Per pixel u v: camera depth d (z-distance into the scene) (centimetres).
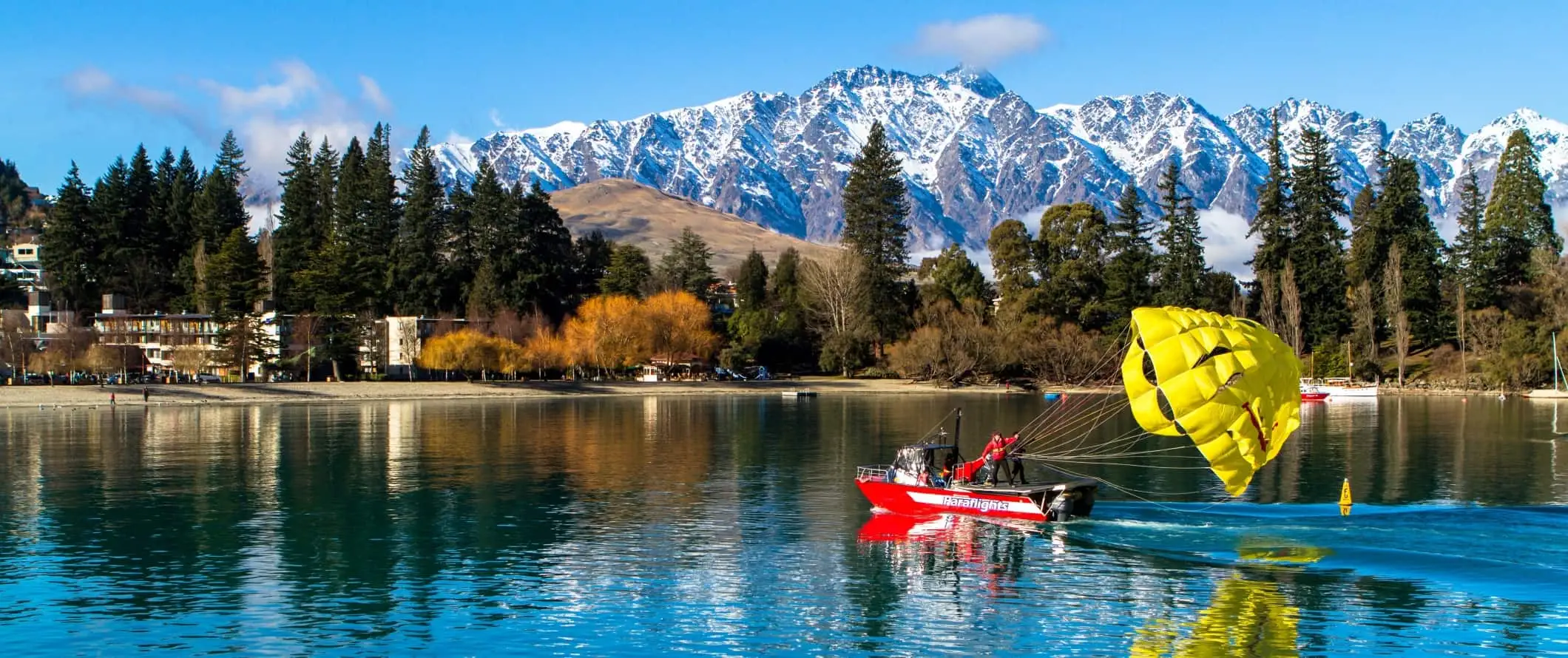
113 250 18700
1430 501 4953
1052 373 15462
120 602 3412
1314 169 16662
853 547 4088
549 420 10188
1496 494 5184
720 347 17462
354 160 19838
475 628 3162
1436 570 3644
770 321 18300
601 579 3672
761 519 4653
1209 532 4241
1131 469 6191
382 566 3847
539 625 3183
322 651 2970
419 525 4569
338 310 15275
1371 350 15312
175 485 5688
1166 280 16838
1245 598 3372
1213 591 3456
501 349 15488
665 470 6250
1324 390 13575
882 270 17812
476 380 16238
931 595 3450
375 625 3183
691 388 15500
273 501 5184
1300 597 3391
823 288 17638
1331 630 3105
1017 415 10888
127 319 16888
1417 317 15750
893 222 18275
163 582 3641
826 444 7825
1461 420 9831
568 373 16962
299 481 5803
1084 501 4422
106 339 16362
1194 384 3900
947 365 15575
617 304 16588
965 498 4556
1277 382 3966
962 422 9875
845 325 17388
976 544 4097
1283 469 6141
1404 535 4141
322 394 13700
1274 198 16725
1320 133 16700
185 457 6938
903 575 3678
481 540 4259
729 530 4422
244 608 3356
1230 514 4597
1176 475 5878
